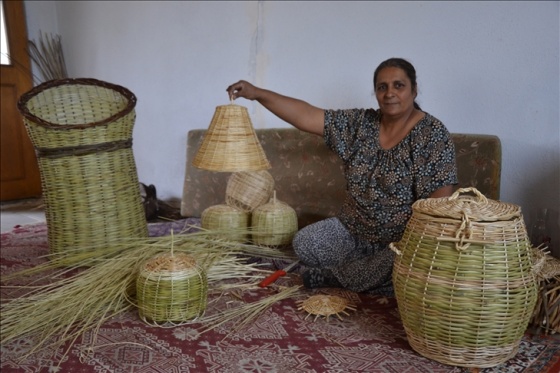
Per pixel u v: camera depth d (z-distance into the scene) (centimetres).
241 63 364
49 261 257
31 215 425
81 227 257
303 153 311
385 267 208
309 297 207
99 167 255
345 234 238
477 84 257
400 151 208
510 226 146
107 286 204
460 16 257
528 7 235
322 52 316
